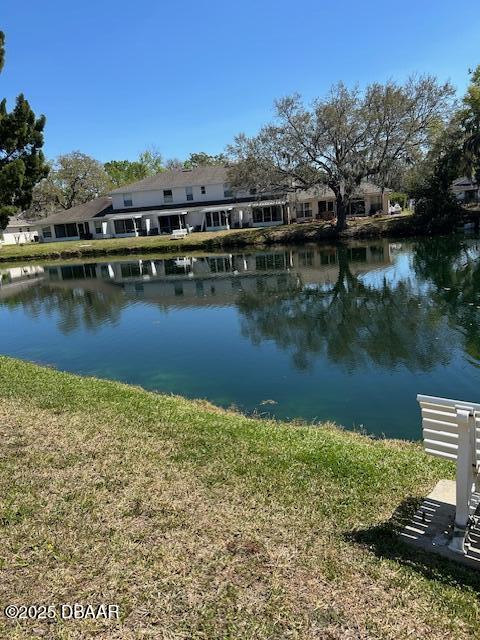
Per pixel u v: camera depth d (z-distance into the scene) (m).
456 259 24.97
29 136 12.24
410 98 36.00
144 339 14.51
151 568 3.15
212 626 2.68
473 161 36.19
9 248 51.31
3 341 15.31
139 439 5.46
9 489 4.23
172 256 39.88
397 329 13.52
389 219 40.69
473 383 9.28
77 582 3.04
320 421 7.82
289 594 2.91
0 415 6.36
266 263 30.67
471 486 3.39
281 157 38.25
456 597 2.90
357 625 2.68
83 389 7.88
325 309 17.06
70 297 23.61
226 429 5.88
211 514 3.79
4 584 3.03
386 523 3.66
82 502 3.98
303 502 3.98
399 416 8.00
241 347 12.94
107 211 54.94
